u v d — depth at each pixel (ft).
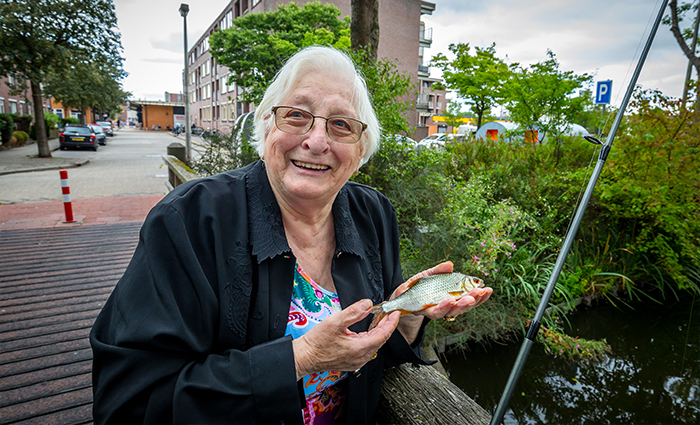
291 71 3.47
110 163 53.01
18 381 8.09
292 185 3.34
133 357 2.72
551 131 23.49
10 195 29.50
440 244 13.35
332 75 3.48
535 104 23.50
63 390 7.86
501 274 13.62
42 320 10.65
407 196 14.44
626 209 17.39
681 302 17.63
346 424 3.70
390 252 4.41
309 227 3.68
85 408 7.40
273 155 3.43
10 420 7.03
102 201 27.84
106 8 47.73
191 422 2.63
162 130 219.00
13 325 10.35
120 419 2.77
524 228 16.53
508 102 26.12
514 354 13.01
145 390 2.73
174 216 3.05
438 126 143.33
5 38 42.57
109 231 19.97
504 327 12.82
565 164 20.85
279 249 3.28
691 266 18.07
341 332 2.79
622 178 17.33
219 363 2.85
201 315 2.97
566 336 13.71
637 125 16.94
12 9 42.09
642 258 18.67
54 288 12.78
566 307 15.06
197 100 175.63
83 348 9.36
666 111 16.58
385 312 3.27
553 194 18.49
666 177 16.28
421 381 4.30
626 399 11.84
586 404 11.64
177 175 20.39
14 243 17.66
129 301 2.85
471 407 3.95
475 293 3.31
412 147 15.84
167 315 2.81
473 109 41.29
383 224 4.34
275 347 2.87
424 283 3.32
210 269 3.12
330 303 3.60
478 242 13.24
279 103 3.51
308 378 3.48
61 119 108.06
